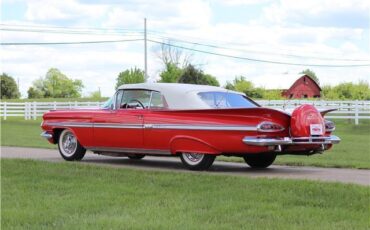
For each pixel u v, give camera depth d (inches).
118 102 493.4
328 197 306.5
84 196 321.4
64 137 538.0
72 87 4554.6
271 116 417.1
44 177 395.5
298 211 274.8
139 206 292.2
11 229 248.1
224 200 304.5
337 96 3053.6
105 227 247.4
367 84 3088.1
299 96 3430.1
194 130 440.5
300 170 462.6
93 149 512.4
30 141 802.2
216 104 457.1
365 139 856.9
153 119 463.5
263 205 289.6
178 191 335.0
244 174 428.1
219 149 431.5
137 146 476.4
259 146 414.0
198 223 253.3
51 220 262.7
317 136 429.1
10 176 401.1
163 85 469.1
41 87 4512.8
